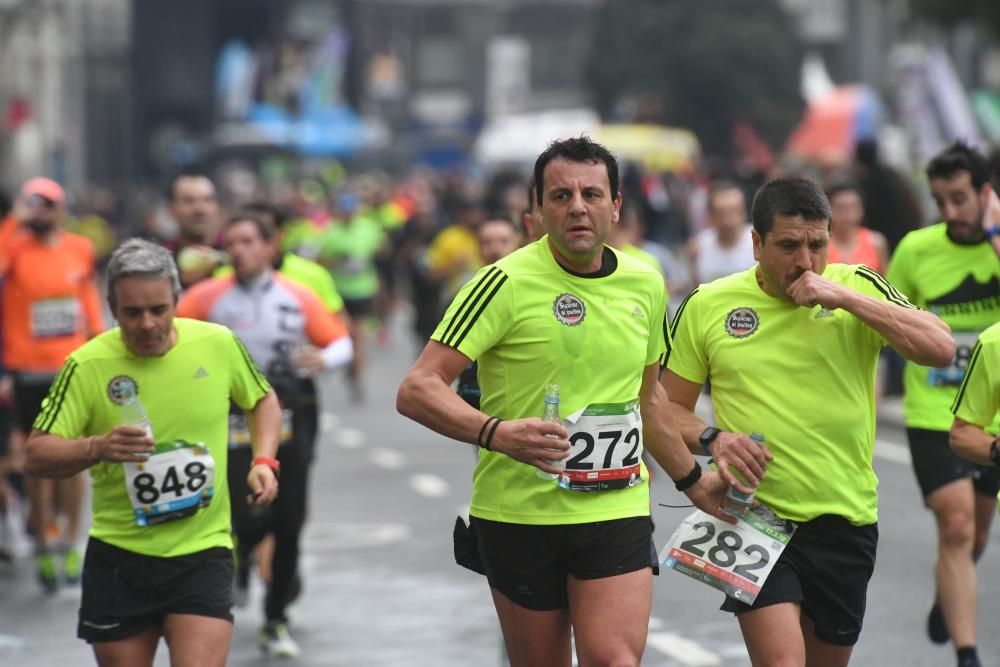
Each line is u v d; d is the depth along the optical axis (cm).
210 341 1633
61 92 16425
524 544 1505
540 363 1488
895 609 2438
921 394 2095
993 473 2142
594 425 1491
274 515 2267
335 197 10200
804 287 1485
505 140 14600
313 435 2339
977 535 2197
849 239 3012
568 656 1550
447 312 1493
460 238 5103
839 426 1533
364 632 2408
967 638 2006
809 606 1552
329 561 2923
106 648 1595
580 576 1501
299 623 2478
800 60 19338
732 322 1559
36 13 15362
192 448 1605
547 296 1491
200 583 1589
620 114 17125
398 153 19500
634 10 19188
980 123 8538
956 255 2145
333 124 17475
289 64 19588
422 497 3572
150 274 1570
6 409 3034
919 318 1483
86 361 1599
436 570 2836
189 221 2638
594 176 1463
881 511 3228
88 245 3056
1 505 3030
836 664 1578
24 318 3000
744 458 1503
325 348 2344
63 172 13512
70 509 2841
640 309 1515
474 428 1447
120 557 1589
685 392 1591
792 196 1496
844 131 9181
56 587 2784
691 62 18850
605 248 1532
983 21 8469
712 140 19100
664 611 2498
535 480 1494
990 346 1622
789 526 1534
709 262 3391
